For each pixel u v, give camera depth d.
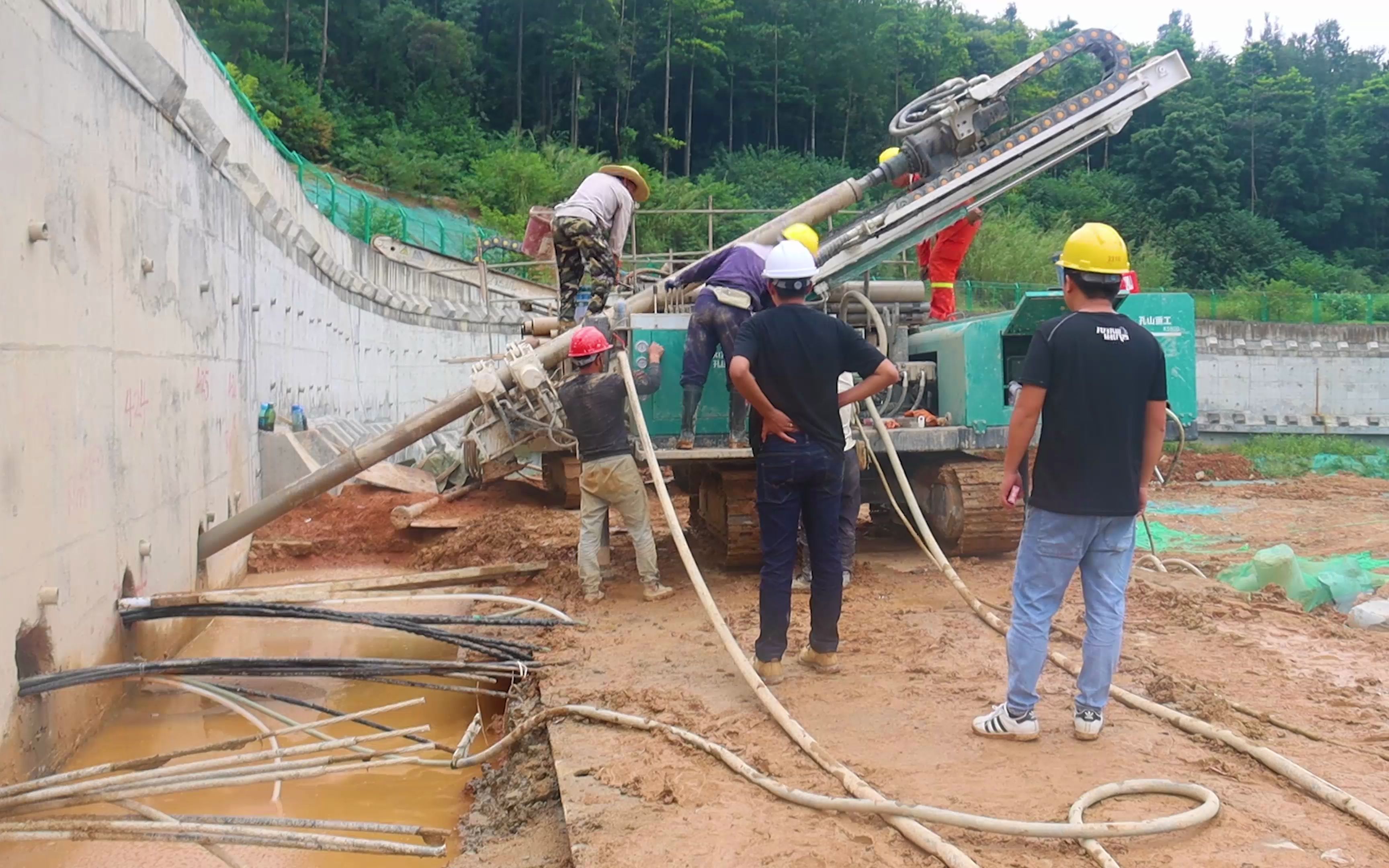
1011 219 45.69
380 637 7.80
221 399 8.89
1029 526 4.30
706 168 62.66
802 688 5.18
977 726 4.45
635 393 6.84
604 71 57.72
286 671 5.37
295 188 17.70
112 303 5.87
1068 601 6.98
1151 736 4.42
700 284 8.43
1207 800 3.62
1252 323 29.27
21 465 4.54
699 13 59.81
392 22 50.75
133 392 6.26
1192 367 7.97
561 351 7.84
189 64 11.88
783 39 65.50
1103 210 57.53
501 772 4.89
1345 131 69.25
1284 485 18.41
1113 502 4.11
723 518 8.33
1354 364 28.88
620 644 6.16
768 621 5.23
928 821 3.53
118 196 6.02
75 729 5.25
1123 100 8.19
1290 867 3.22
